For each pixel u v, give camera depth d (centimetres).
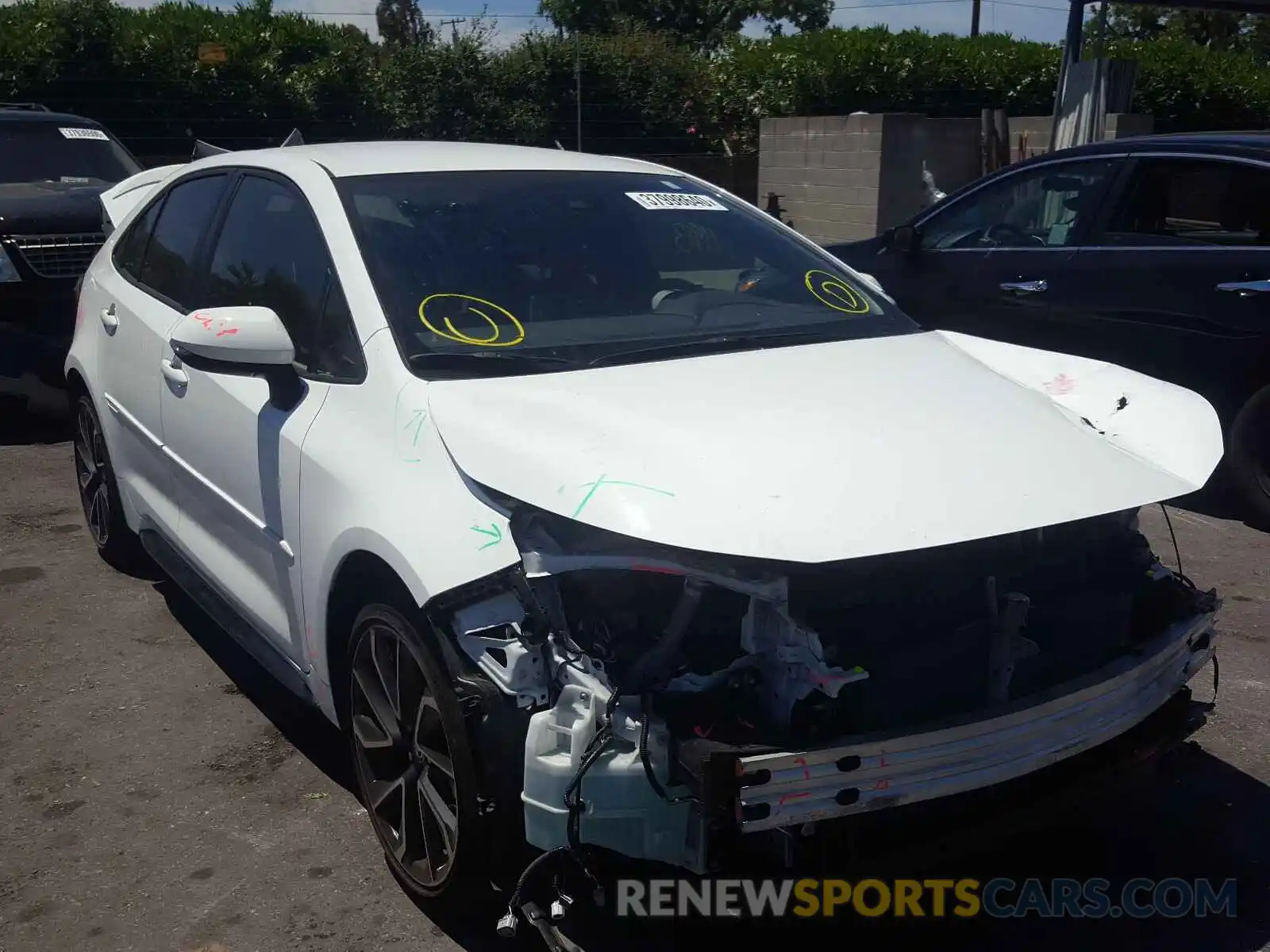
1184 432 312
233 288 399
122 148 995
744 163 1686
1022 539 276
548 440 275
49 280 744
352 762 362
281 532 344
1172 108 1820
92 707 421
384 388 311
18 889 320
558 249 366
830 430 283
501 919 268
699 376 313
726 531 248
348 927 305
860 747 244
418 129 1566
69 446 764
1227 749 394
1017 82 1798
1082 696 271
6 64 1367
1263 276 574
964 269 704
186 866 330
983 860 332
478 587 267
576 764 252
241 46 1462
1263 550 580
